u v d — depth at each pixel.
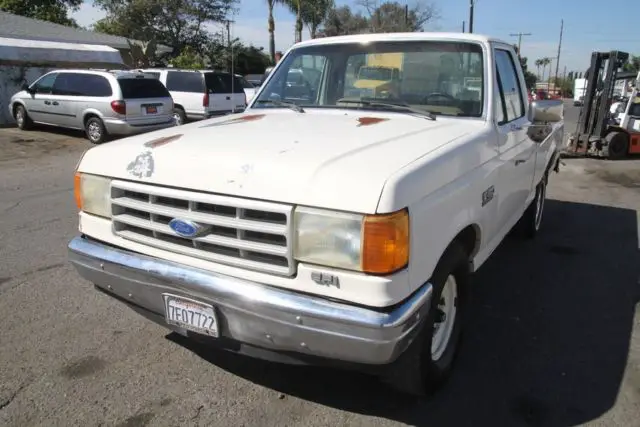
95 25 39.41
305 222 2.28
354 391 3.07
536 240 5.91
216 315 2.53
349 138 2.88
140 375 3.18
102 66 20.83
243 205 2.38
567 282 4.71
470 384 3.15
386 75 3.84
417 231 2.34
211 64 39.72
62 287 4.36
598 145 12.83
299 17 35.03
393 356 2.31
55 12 35.47
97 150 2.97
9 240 5.51
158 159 2.68
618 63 12.73
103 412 2.84
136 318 3.86
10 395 2.95
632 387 3.13
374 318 2.21
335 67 4.02
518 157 3.97
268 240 2.39
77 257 2.95
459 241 3.00
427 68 3.72
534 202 5.56
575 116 28.95
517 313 4.09
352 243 2.21
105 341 3.54
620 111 15.48
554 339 3.69
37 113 14.14
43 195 7.62
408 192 2.28
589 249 5.62
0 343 3.49
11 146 12.23
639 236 6.13
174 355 3.39
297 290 2.36
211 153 2.61
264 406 2.92
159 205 2.65
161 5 38.91
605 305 4.25
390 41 3.89
